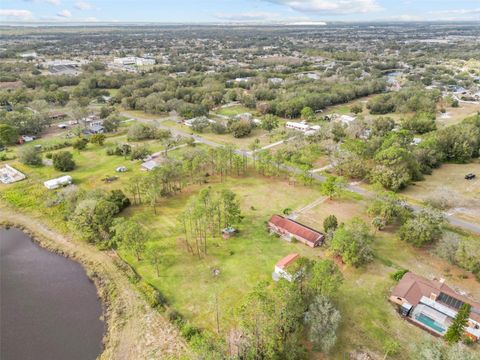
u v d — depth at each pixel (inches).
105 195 3314.5
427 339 1761.8
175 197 3590.1
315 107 6973.4
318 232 2827.3
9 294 2400.3
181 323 2053.4
